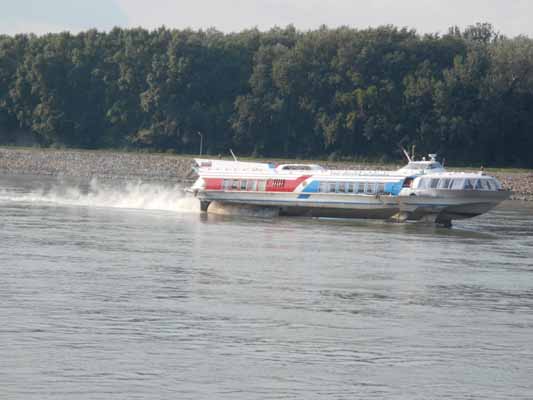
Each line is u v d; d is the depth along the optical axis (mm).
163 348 90438
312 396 78750
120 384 79938
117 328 96938
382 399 78625
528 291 123750
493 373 86000
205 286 120062
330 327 100312
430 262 147125
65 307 105062
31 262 134000
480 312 110062
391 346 93750
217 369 84688
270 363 86938
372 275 132625
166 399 76812
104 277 123938
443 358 90250
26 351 87812
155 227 186625
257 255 148875
